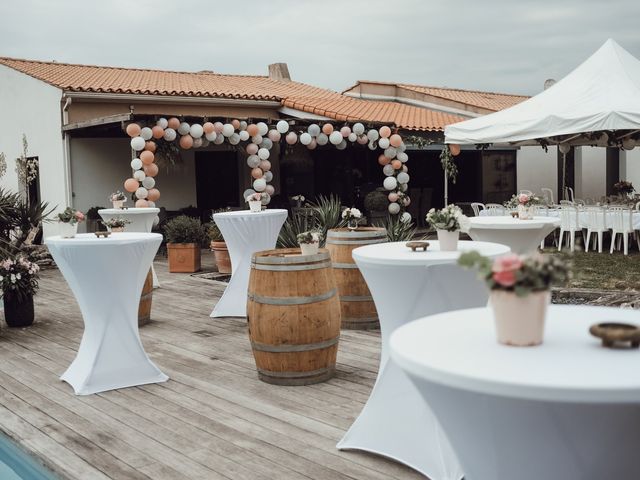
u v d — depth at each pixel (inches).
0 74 673.0
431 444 139.3
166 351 245.8
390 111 705.6
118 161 598.9
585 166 796.0
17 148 650.2
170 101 590.6
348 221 269.7
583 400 70.9
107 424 174.1
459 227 152.7
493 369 77.8
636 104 398.3
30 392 202.8
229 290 302.2
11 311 293.7
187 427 169.8
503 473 86.6
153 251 207.8
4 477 159.5
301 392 194.5
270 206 614.9
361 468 142.6
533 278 84.9
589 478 83.2
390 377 147.9
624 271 387.9
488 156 762.2
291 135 534.0
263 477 139.9
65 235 212.4
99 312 202.2
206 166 647.8
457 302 140.9
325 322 199.0
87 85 573.0
